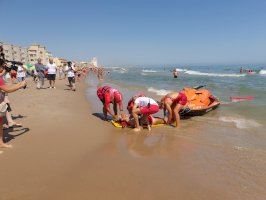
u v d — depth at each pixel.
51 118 9.61
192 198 4.66
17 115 9.87
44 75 20.28
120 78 41.25
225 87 22.38
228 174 5.54
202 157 6.42
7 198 4.54
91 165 5.85
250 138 7.87
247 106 12.66
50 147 6.81
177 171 5.65
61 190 4.81
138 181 5.20
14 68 8.41
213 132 8.48
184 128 8.95
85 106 12.47
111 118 10.09
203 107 10.89
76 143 7.16
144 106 8.51
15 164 5.80
